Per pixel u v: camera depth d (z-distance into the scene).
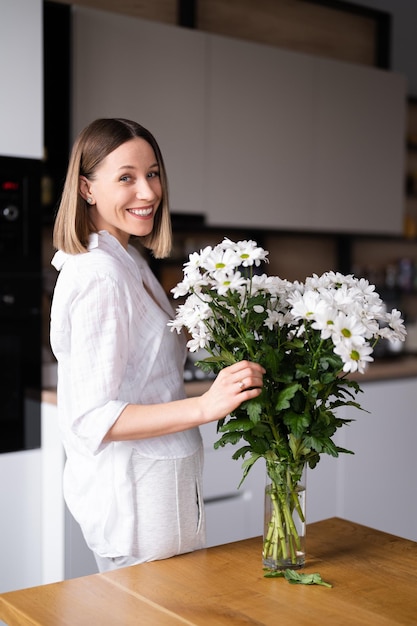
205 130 3.51
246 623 1.30
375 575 1.50
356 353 1.36
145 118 3.33
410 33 4.75
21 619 1.35
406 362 3.87
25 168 2.85
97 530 1.73
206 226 3.58
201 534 1.79
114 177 1.68
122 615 1.34
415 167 4.95
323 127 3.91
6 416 2.85
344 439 3.40
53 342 1.70
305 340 1.46
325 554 1.60
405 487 3.65
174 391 1.76
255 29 4.02
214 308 1.48
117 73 3.24
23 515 2.88
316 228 3.93
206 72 3.50
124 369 1.65
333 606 1.36
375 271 4.78
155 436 1.56
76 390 1.60
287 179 3.80
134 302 1.69
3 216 2.83
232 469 3.04
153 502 1.70
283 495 1.50
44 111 3.13
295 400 1.45
